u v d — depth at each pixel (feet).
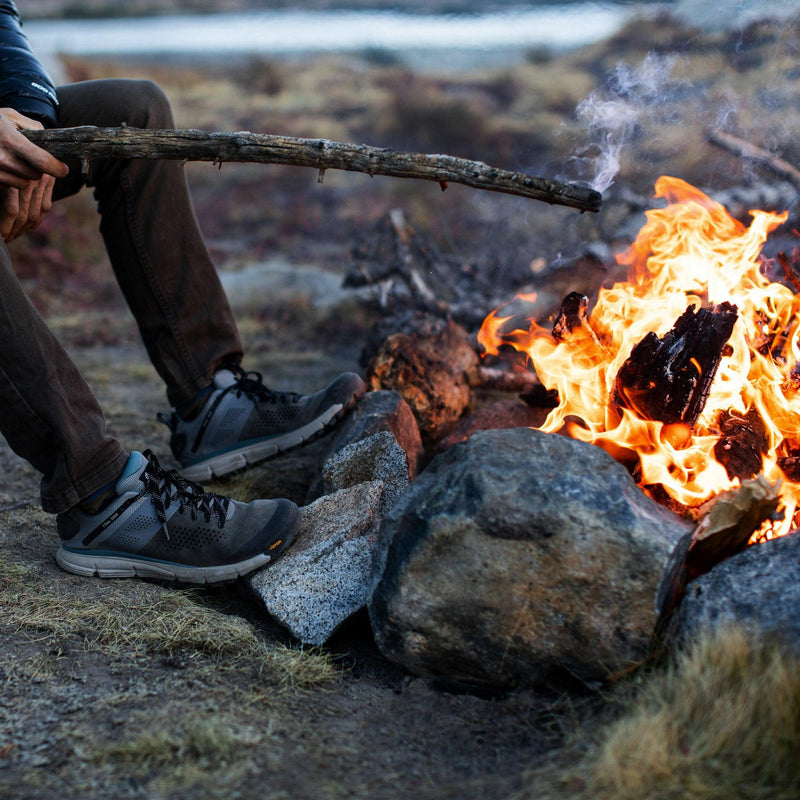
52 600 6.07
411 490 5.72
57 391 5.96
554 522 5.05
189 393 7.98
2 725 4.79
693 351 6.44
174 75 57.31
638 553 4.99
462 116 39.47
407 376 9.25
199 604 6.43
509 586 5.14
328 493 7.50
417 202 27.84
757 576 5.10
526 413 8.63
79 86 7.70
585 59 53.67
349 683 5.57
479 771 4.60
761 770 4.17
